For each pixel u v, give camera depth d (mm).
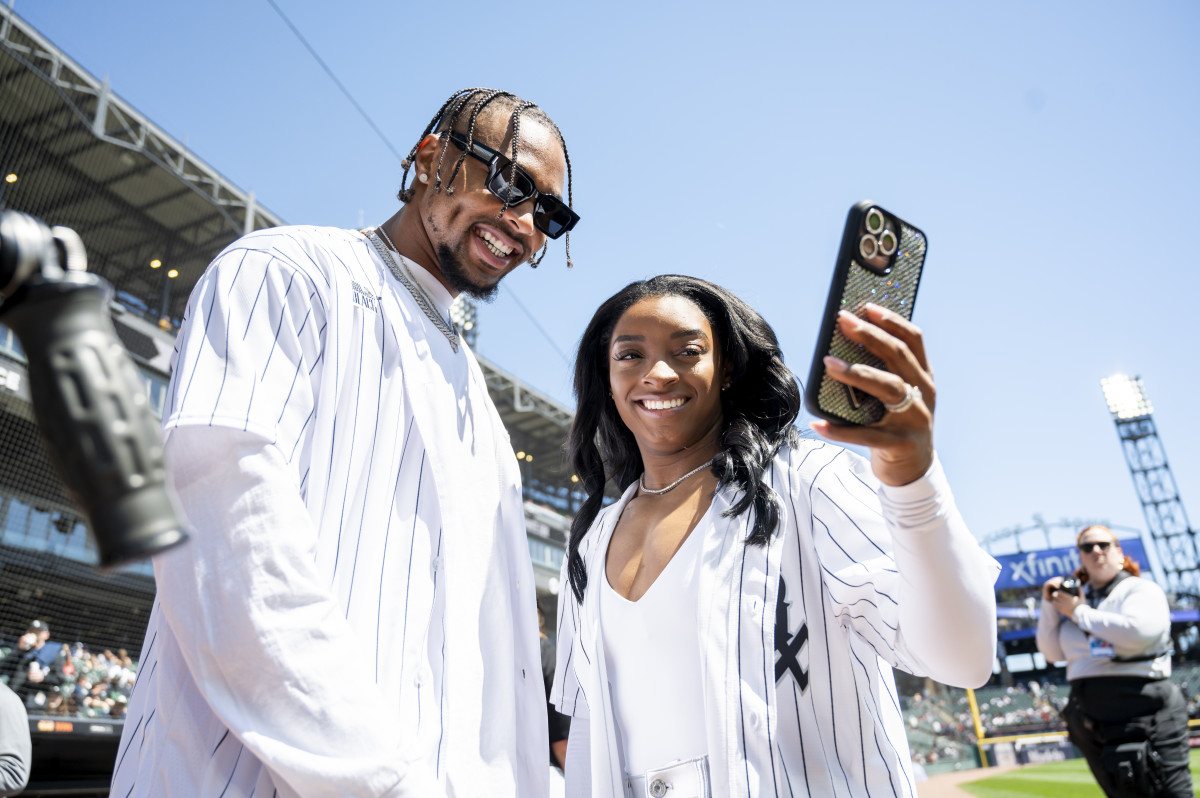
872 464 1276
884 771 1551
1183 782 4227
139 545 521
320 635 1168
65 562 12312
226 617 1142
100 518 527
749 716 1476
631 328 1913
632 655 1713
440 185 1887
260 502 1208
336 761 1098
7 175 14492
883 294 1176
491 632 1648
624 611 1745
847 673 1591
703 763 1554
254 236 1533
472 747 1458
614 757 1667
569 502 22516
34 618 11844
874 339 1083
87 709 11742
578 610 1990
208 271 1444
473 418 1826
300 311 1452
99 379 553
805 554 1663
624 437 2230
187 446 1222
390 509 1503
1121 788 4305
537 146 1947
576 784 1942
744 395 1979
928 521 1242
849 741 1551
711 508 1746
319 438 1419
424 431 1600
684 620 1654
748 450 1753
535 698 1761
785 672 1562
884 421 1146
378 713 1171
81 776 7246
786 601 1616
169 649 1296
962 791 17984
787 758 1496
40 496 12117
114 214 16453
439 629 1505
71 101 14758
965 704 36906
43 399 547
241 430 1236
